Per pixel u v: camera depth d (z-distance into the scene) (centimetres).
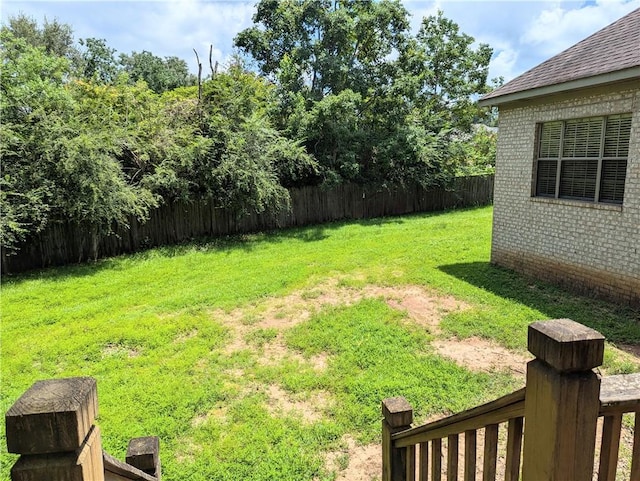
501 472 272
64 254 930
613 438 105
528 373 102
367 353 448
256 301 639
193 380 407
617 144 564
